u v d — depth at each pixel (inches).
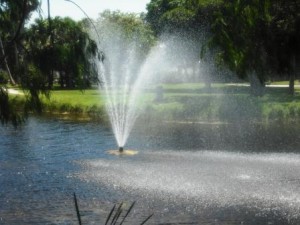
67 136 1243.8
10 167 831.7
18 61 246.8
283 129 1344.7
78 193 643.5
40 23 247.9
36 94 245.1
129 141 1166.3
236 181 703.7
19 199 613.6
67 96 2105.1
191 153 979.3
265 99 1768.0
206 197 615.8
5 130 1337.4
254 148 1046.4
